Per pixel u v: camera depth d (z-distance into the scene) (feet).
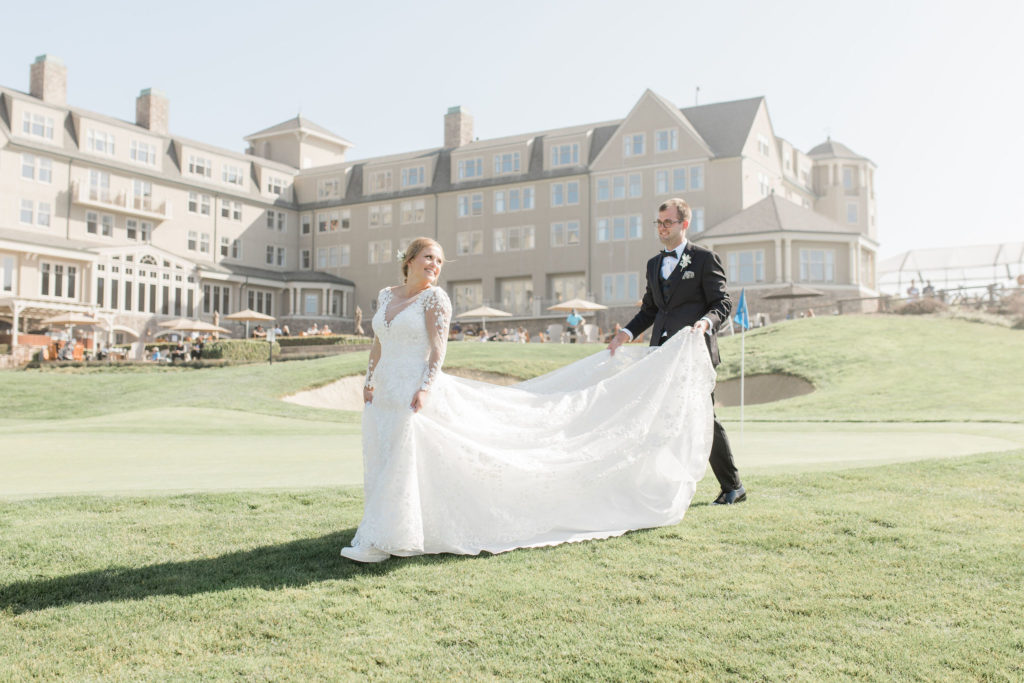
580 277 182.09
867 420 55.11
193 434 45.62
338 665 10.35
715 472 19.25
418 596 12.87
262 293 202.59
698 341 18.99
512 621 11.71
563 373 19.57
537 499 16.44
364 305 206.49
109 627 11.68
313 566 14.52
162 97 191.52
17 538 16.08
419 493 15.25
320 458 31.27
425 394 15.23
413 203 200.85
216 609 12.35
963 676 9.70
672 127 170.60
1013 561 13.80
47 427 50.75
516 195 187.93
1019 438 35.42
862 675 9.77
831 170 210.79
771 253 153.17
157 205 181.78
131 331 161.07
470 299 195.42
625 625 11.46
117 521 17.62
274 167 213.05
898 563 13.88
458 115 205.05
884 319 108.88
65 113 169.17
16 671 10.25
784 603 12.16
